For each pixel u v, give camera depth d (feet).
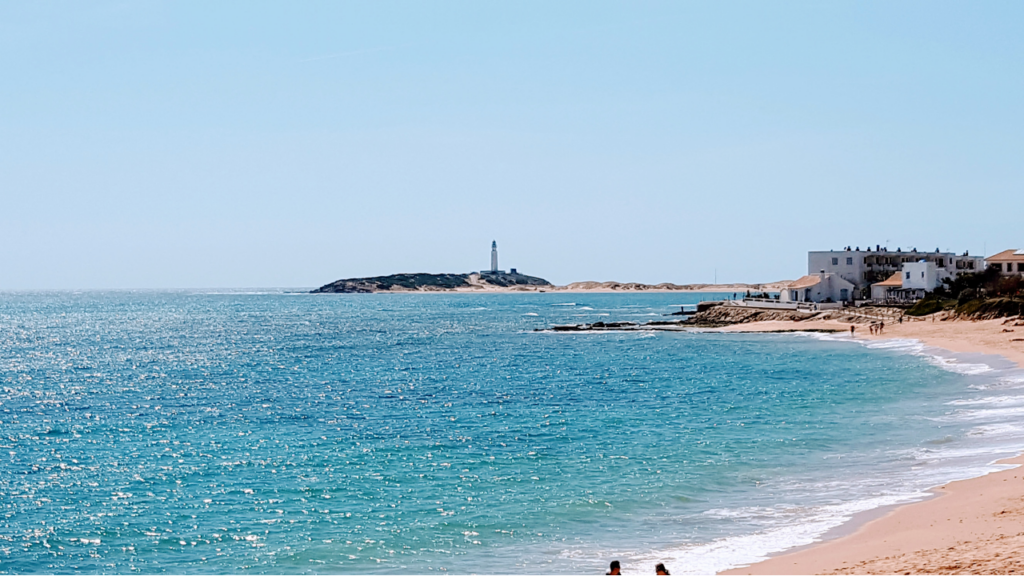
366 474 132.46
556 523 102.06
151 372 314.96
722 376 249.55
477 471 132.05
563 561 88.38
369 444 158.20
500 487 120.78
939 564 68.33
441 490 120.47
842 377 230.89
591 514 105.19
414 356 360.07
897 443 136.36
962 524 85.10
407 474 131.54
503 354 354.95
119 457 151.02
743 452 136.98
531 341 421.59
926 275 466.70
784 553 84.48
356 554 94.07
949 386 198.59
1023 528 78.79
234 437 169.78
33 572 92.53
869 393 196.75
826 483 113.29
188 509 114.93
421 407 207.92
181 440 167.53
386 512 110.01
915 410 167.73
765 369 262.47
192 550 98.12
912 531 85.61
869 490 107.45
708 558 85.25
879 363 260.01
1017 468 110.42
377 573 87.76
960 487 103.40
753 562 82.28
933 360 255.29
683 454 137.69
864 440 140.77
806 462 127.03
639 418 178.29
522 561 89.10
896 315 400.26
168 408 216.33
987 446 127.54
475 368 302.04
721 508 104.68
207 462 144.87
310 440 164.35
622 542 93.45
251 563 92.94
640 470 127.44
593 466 132.16
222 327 630.33
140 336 539.29
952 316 368.07
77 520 110.83
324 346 428.97
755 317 463.42
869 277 512.63
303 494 120.98
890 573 68.33
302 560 92.94
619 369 282.15
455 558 91.15
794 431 153.07
